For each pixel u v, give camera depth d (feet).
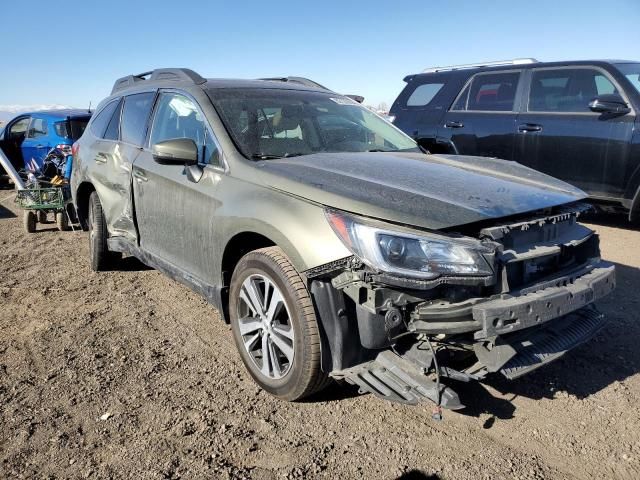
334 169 10.12
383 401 9.99
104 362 11.52
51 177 27.63
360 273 7.92
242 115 12.00
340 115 13.73
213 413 9.62
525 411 9.65
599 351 11.84
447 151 25.05
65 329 13.25
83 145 17.92
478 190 9.33
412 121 26.61
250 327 10.35
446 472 8.09
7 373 11.03
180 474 8.04
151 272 17.88
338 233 8.33
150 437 8.93
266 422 9.34
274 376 9.95
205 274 11.54
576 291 8.81
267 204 9.51
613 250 19.21
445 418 9.45
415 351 8.43
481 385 10.47
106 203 15.71
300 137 12.19
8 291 16.12
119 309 14.57
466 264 7.86
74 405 9.86
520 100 22.79
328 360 8.84
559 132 21.39
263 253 9.67
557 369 11.10
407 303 8.06
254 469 8.18
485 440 8.86
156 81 14.84
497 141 23.30
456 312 7.86
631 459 8.37
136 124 14.94
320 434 9.02
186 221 11.80
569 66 21.70
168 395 10.21
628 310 13.96
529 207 8.87
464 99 24.77
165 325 13.48
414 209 8.29
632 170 19.74
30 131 36.22
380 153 12.16
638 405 9.78
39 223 27.02
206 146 11.72
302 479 7.97
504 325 7.83
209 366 11.35
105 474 8.04
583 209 10.08
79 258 19.90
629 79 20.31
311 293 8.77
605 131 20.21
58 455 8.46
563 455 8.48
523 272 8.68
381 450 8.61
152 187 13.12
